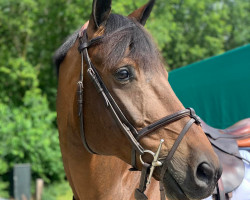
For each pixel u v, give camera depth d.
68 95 1.80
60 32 8.85
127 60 1.55
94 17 1.65
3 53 8.45
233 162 2.15
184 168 1.51
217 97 4.40
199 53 9.83
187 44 10.53
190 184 1.50
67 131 1.83
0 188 6.29
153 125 1.55
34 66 9.20
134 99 1.57
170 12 9.69
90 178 1.84
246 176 2.16
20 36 9.03
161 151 1.55
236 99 4.21
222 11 10.62
